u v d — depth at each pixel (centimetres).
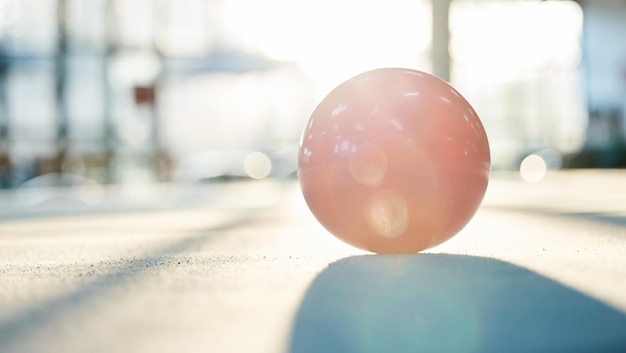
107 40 1539
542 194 690
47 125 1494
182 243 258
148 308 114
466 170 163
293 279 144
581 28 1778
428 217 165
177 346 88
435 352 84
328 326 98
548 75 1781
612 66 1806
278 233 300
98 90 1535
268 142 1659
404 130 160
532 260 169
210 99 1625
